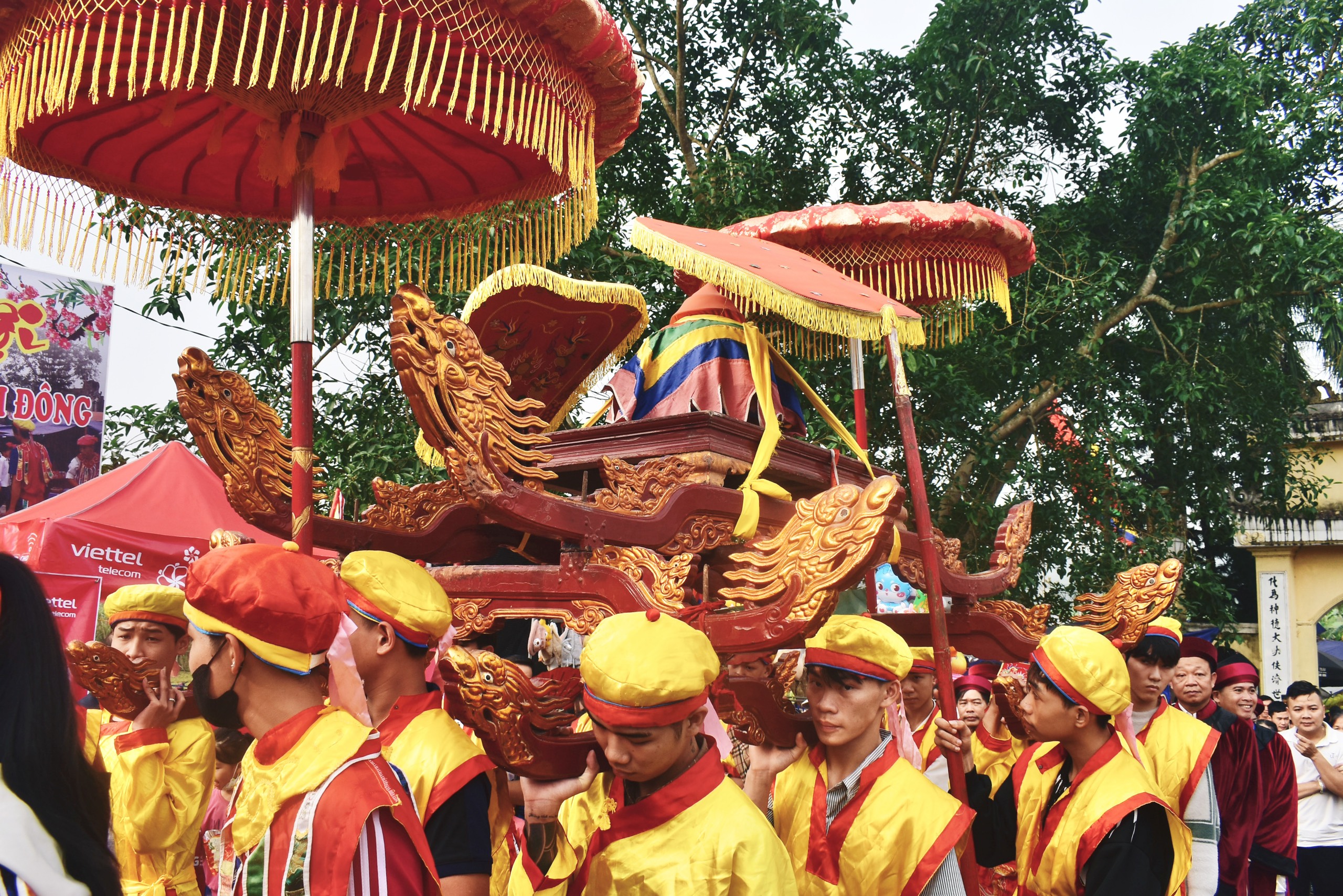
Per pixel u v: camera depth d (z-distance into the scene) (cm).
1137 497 1049
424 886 201
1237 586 2047
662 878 232
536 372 402
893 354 342
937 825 289
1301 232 1068
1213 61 1145
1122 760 334
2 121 257
